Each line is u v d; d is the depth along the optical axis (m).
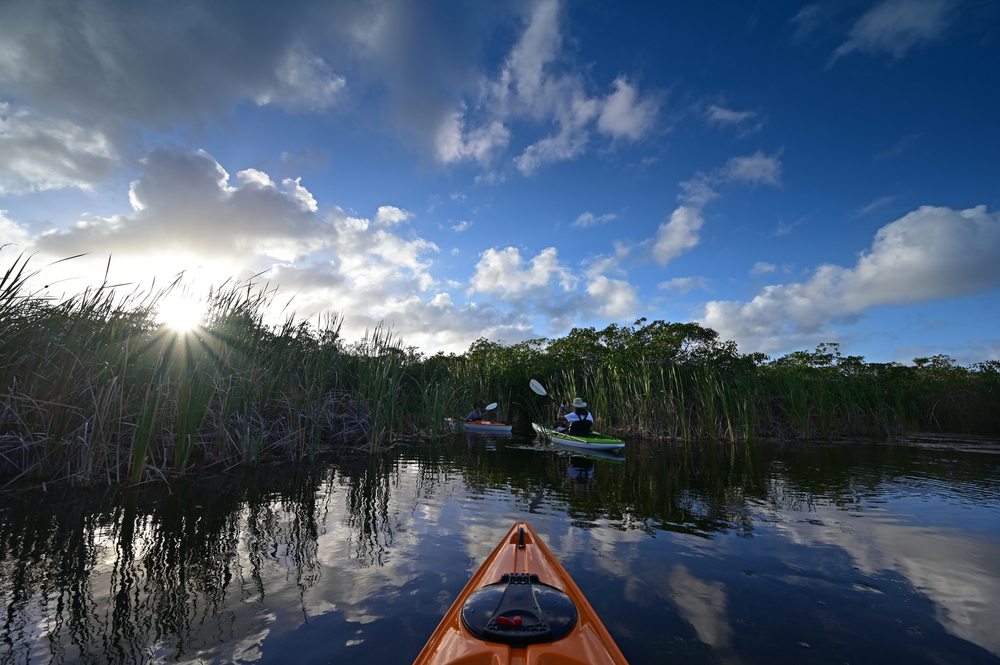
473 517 5.28
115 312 6.48
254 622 2.89
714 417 14.43
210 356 7.24
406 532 4.67
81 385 6.03
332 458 8.90
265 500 5.69
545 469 8.65
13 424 5.89
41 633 2.71
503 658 1.99
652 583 3.60
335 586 3.40
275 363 8.38
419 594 3.29
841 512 5.75
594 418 16.38
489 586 2.70
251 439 7.78
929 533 4.91
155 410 5.98
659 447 12.48
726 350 18.11
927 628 3.01
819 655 2.68
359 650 2.60
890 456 10.91
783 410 15.46
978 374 21.48
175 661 2.48
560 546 4.38
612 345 20.39
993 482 7.71
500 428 15.83
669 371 16.16
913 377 22.28
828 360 20.80
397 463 8.77
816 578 3.75
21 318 5.74
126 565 3.69
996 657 2.70
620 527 5.02
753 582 3.65
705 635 2.86
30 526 4.46
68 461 5.90
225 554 3.96
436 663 2.05
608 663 2.05
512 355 21.61
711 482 7.55
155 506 5.20
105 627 2.79
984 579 3.76
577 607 2.55
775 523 5.24
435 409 12.12
